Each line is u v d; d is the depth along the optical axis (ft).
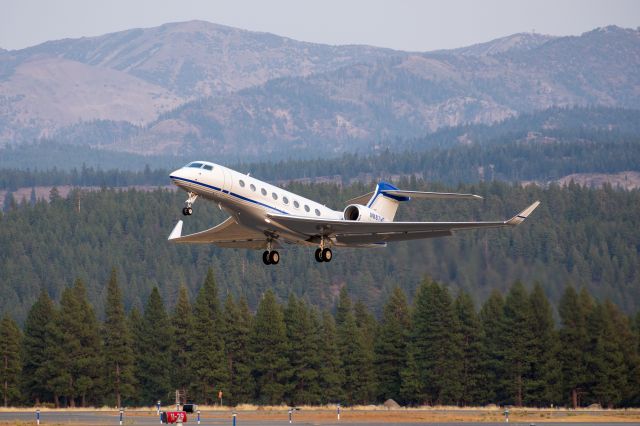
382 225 447.01
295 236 454.40
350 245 473.26
